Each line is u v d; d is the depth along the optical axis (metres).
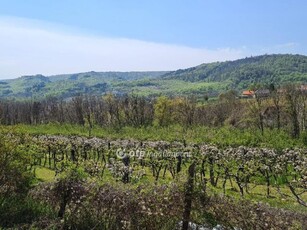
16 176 10.48
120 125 55.06
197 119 53.78
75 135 43.91
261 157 22.39
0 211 9.91
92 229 8.98
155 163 21.41
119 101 66.88
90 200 9.38
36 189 10.46
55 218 9.52
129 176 18.50
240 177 17.75
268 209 8.41
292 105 37.16
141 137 38.84
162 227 8.57
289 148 25.73
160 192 8.76
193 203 8.56
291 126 36.88
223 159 21.42
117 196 9.02
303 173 18.48
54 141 30.62
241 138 29.73
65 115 72.44
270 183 19.06
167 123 55.12
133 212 8.73
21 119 74.69
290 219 8.04
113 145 31.02
